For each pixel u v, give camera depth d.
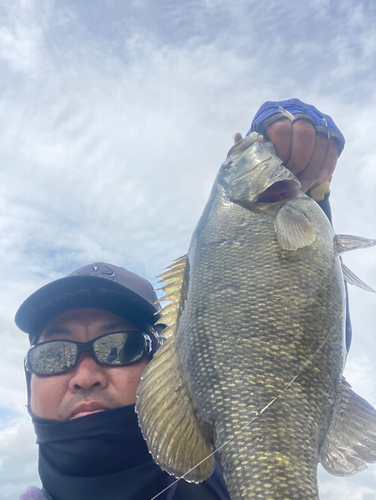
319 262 0.37
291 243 0.38
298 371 0.33
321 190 0.47
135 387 0.49
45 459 0.46
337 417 0.33
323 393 0.33
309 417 0.32
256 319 0.34
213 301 0.36
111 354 0.50
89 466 0.44
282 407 0.32
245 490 0.30
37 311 0.53
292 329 0.34
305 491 0.30
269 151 0.44
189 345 0.35
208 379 0.33
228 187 0.45
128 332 0.51
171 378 0.35
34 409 0.49
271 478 0.30
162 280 0.41
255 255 0.38
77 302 0.52
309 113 0.45
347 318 0.48
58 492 0.44
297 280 0.36
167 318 0.38
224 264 0.38
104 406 0.47
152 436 0.34
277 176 0.43
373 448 0.32
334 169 0.45
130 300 0.53
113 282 0.52
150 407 0.35
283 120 0.43
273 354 0.33
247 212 0.41
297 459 0.30
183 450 0.33
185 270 0.40
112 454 0.45
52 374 0.49
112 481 0.44
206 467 0.32
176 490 0.45
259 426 0.31
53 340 0.50
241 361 0.33
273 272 0.36
